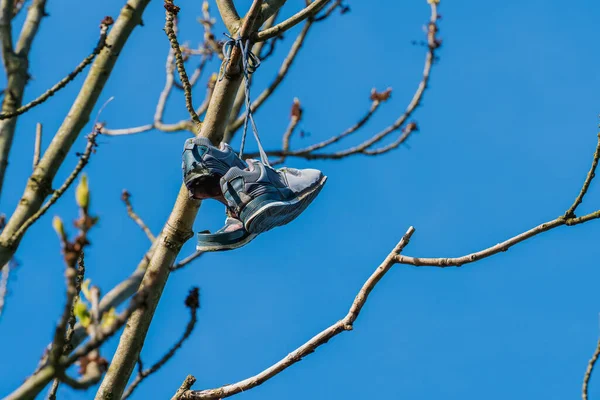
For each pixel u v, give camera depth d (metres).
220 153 8.56
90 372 6.43
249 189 8.34
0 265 8.55
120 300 10.26
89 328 6.03
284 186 8.67
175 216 9.57
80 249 5.50
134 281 10.45
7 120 10.57
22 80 10.87
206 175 8.52
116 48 10.69
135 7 11.02
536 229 9.01
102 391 9.11
